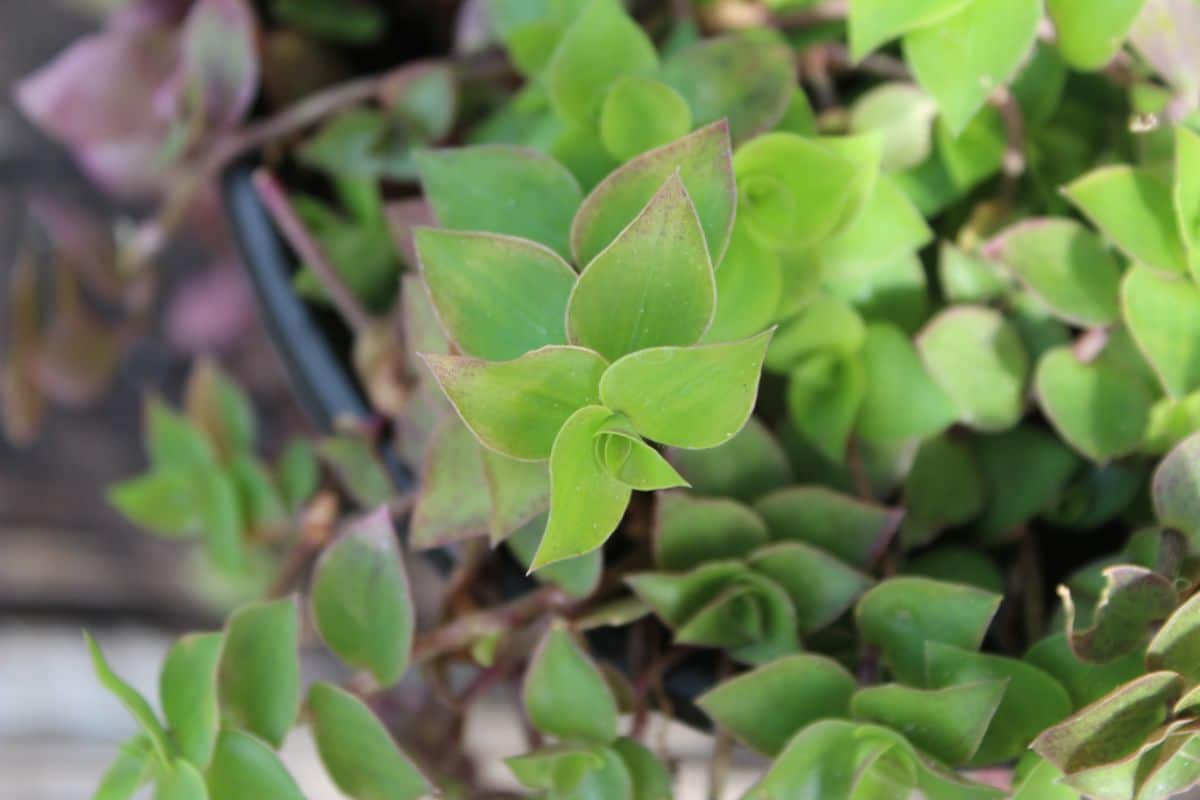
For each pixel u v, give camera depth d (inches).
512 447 12.8
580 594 14.3
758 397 15.2
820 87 15.6
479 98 16.5
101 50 18.1
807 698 13.8
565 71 14.4
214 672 14.0
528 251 13.1
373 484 16.3
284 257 16.7
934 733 13.4
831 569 14.1
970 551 15.1
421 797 14.4
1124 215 13.9
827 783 13.6
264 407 26.5
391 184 16.8
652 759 14.3
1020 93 15.0
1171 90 14.6
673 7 15.9
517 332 13.2
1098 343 14.5
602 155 14.5
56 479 26.9
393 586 14.4
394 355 15.9
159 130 18.4
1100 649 13.5
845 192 13.9
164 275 26.6
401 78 16.2
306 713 14.5
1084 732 13.1
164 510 18.3
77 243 21.3
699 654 14.9
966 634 13.8
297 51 17.6
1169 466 13.6
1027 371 14.7
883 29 13.8
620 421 12.6
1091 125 15.4
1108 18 14.0
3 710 26.5
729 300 14.0
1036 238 14.4
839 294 14.9
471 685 15.0
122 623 26.9
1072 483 15.2
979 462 15.1
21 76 26.6
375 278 16.3
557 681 14.2
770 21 15.6
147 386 26.9
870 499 14.9
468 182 14.1
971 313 14.6
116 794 14.3
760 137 13.9
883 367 14.8
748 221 14.0
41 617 26.7
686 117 14.1
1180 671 13.2
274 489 18.0
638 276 12.7
